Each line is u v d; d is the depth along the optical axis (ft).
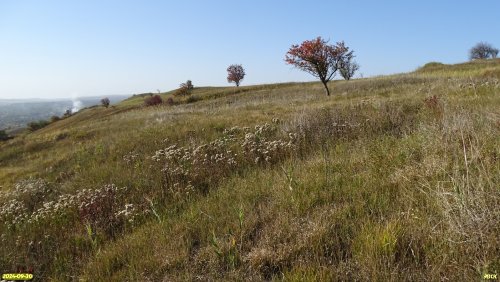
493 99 30.58
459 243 10.73
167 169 26.48
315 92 83.66
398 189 15.49
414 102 36.22
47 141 53.06
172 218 18.51
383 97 47.16
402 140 22.04
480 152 15.85
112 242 17.51
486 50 206.69
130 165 31.24
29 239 19.98
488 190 12.42
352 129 29.12
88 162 35.81
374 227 12.36
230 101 94.58
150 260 13.99
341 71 153.07
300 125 31.42
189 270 12.92
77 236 18.98
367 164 19.52
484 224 10.73
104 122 64.34
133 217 19.79
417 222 12.41
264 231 14.47
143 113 75.41
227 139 32.60
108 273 14.03
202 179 24.66
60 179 33.40
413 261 11.00
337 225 13.66
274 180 20.36
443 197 12.56
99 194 23.91
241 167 25.76
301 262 11.85
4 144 55.52
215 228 15.64
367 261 10.94
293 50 70.54
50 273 16.20
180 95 144.97
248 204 17.53
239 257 12.92
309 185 17.75
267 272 12.14
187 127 41.24
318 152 25.41
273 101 66.39
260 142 29.32
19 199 28.37
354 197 15.47
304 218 14.70
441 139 18.97
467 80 51.47
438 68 118.11
